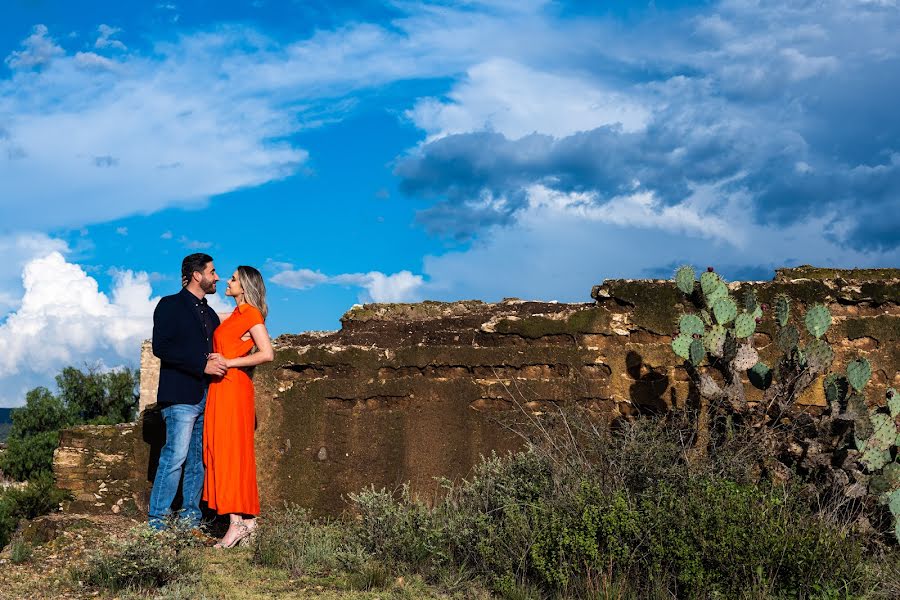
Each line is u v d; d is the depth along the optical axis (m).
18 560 5.43
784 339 6.05
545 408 6.68
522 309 7.49
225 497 5.89
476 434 6.72
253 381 7.04
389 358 6.95
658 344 6.64
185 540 5.20
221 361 5.97
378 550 5.36
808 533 4.67
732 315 6.13
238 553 5.71
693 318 6.18
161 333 6.02
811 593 4.45
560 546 4.71
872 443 5.66
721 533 4.57
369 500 5.75
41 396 18.31
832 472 5.70
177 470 6.07
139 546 4.79
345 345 7.24
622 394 6.63
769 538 4.54
